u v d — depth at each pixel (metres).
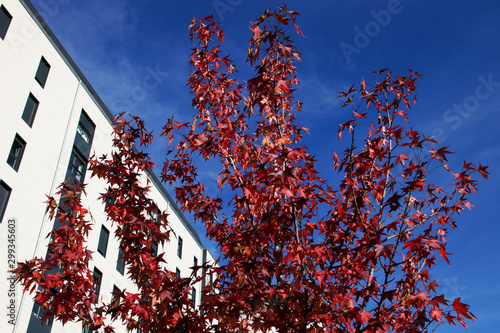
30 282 6.06
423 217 5.66
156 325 5.69
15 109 17.91
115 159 7.41
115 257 21.62
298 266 4.99
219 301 4.98
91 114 23.34
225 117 6.80
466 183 5.49
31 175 17.73
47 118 19.75
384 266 5.01
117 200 7.00
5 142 16.91
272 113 5.66
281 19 5.53
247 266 5.16
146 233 6.59
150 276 6.10
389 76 6.07
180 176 7.72
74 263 6.43
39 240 17.00
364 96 5.96
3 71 17.83
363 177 5.61
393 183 5.34
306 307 4.92
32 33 20.06
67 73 22.22
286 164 4.96
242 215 6.50
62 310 5.98
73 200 7.11
